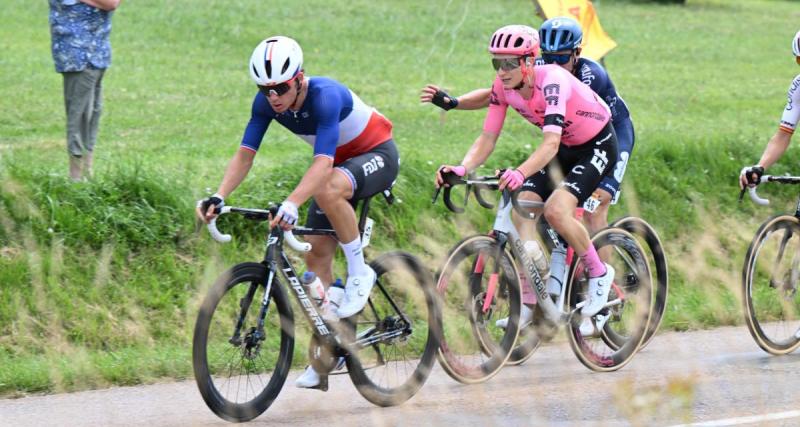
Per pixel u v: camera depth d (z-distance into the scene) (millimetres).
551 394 16328
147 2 66625
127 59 50312
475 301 16625
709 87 53906
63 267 20234
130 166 23156
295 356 18297
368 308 15820
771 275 19406
